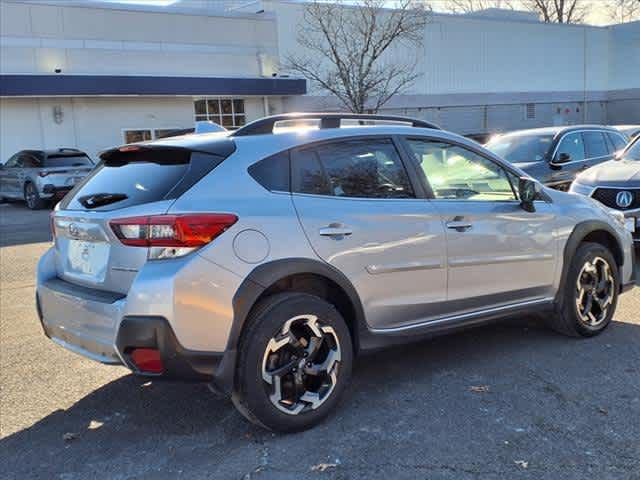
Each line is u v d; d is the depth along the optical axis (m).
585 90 39.62
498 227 4.43
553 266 4.76
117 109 22.72
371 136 4.11
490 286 4.43
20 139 21.00
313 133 3.90
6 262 9.46
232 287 3.31
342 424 3.66
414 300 4.05
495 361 4.58
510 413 3.73
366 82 27.86
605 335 5.08
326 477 3.11
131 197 3.52
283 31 26.55
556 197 4.93
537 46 36.72
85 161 17.70
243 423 3.75
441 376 4.34
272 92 25.44
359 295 3.80
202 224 3.26
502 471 3.10
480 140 20.02
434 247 4.09
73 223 3.73
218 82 24.05
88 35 21.91
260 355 3.39
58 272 4.00
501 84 35.12
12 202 19.34
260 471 3.20
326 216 3.68
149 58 23.28
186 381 3.29
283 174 3.68
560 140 10.60
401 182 4.12
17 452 3.52
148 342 3.18
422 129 4.39
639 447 3.29
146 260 3.28
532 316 5.61
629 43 39.69
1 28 20.28
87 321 3.52
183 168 3.53
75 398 4.23
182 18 23.94
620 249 5.23
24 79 20.00
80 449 3.53
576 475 3.05
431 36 31.69
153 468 3.29
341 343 3.70
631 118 40.12
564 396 3.94
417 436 3.49
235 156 3.58
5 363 4.91
